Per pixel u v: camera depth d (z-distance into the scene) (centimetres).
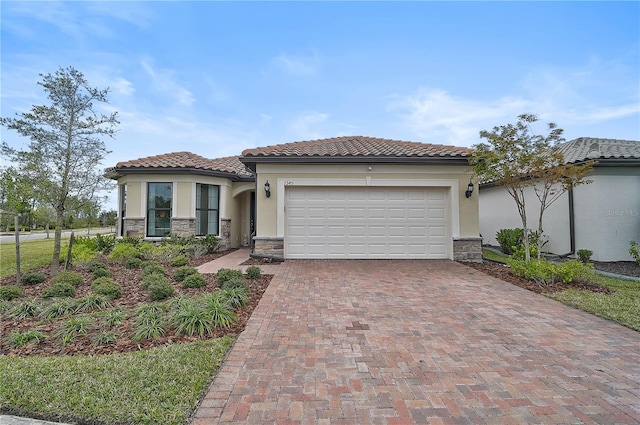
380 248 1171
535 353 425
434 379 360
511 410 304
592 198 1151
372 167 1152
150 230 1423
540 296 695
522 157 891
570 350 434
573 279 799
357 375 368
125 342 453
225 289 667
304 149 1259
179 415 292
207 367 376
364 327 516
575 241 1211
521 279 842
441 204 1177
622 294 699
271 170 1160
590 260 1138
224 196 1558
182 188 1415
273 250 1145
